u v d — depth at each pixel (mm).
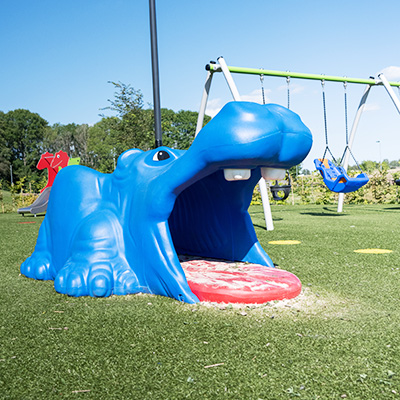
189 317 2859
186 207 4746
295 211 14086
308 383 1867
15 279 4344
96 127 80062
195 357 2182
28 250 6543
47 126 86625
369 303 3160
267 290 3172
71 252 3844
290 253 5590
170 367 2066
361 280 3941
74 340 2484
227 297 3141
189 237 4812
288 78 9453
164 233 3428
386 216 11398
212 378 1937
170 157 3686
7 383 1942
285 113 3109
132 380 1940
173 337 2486
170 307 3105
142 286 3562
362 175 10570
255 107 2908
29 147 78875
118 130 20359
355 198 18984
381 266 4605
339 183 10617
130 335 2541
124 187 3859
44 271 4250
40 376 2008
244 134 2789
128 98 19641
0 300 3480
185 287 3277
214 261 4344
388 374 1932
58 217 4188
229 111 2912
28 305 3301
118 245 3740
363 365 2045
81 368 2086
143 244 3508
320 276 4133
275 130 2852
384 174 18469
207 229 4578
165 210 3408
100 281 3459
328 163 12070
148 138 20672
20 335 2598
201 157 3039
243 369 2023
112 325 2742
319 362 2088
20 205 22844
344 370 1992
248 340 2408
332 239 6977
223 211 4379
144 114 20375
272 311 2965
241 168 3068
